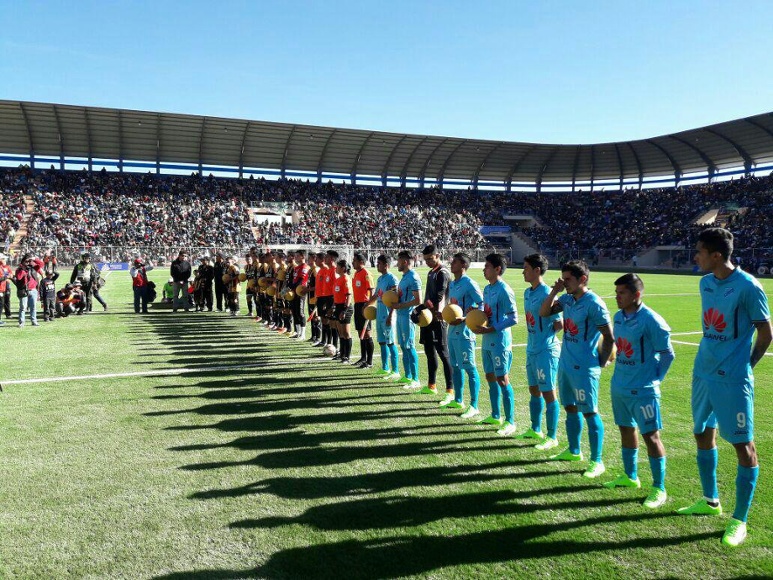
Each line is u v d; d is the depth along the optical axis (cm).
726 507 422
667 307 1806
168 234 4144
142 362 959
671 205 5291
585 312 473
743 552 361
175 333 1298
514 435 590
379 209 5128
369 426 618
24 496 439
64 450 538
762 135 4466
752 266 3934
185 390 770
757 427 612
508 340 598
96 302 2000
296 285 1209
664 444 562
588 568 343
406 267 799
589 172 5853
